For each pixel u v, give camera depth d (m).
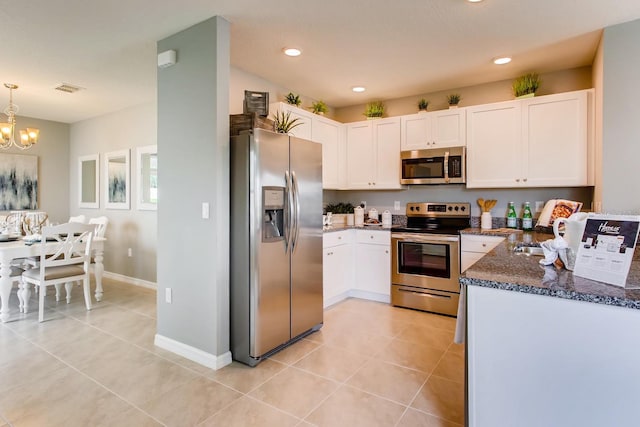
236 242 2.56
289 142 2.77
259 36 2.77
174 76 2.70
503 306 1.41
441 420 1.89
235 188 2.55
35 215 4.50
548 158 3.33
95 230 4.18
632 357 1.21
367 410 1.98
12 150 5.16
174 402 2.05
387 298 3.97
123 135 4.96
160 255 2.82
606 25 2.60
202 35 2.52
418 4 2.31
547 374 1.34
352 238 4.18
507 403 1.42
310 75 3.63
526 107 3.43
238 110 3.42
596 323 1.25
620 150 2.58
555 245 1.62
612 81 2.61
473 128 3.69
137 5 2.29
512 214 3.72
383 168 4.24
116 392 2.15
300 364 2.53
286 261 2.76
